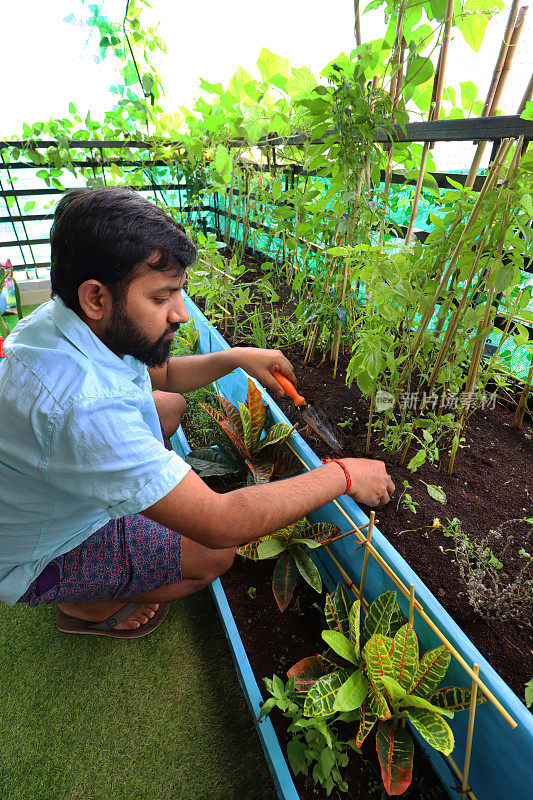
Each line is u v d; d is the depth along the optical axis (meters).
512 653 0.88
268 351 1.44
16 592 1.08
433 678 0.84
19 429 0.83
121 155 3.58
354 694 0.91
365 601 1.11
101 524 1.12
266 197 2.37
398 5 1.21
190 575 1.28
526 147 1.05
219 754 1.13
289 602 1.29
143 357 0.90
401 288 1.09
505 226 1.04
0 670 1.32
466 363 1.46
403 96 1.32
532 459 1.34
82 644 1.38
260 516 0.91
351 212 1.42
